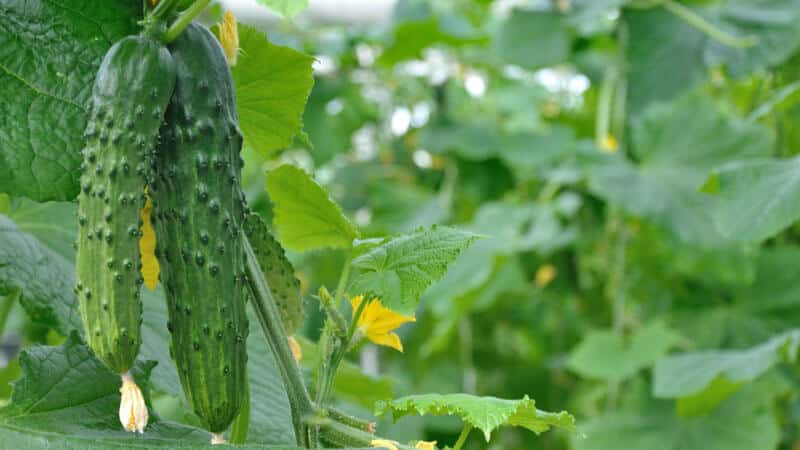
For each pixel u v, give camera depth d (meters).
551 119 2.10
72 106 0.64
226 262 0.58
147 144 0.58
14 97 0.64
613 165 1.58
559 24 1.77
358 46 1.89
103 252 0.56
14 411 0.61
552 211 1.69
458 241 0.62
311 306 1.67
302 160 1.98
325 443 0.62
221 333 0.58
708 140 1.56
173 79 0.59
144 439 0.61
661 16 1.59
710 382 1.22
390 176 2.00
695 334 1.65
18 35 0.64
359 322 0.65
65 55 0.64
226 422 0.58
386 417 1.12
